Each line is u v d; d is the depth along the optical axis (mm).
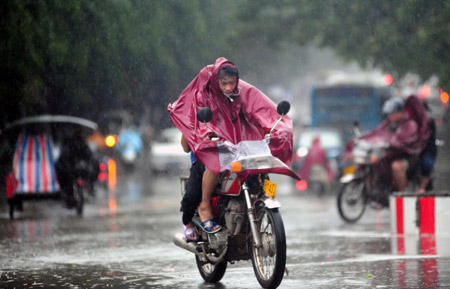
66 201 45406
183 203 20359
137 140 99750
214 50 70562
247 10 73375
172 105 20188
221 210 19875
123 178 94500
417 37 58688
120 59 55406
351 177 37875
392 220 32438
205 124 18828
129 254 27859
